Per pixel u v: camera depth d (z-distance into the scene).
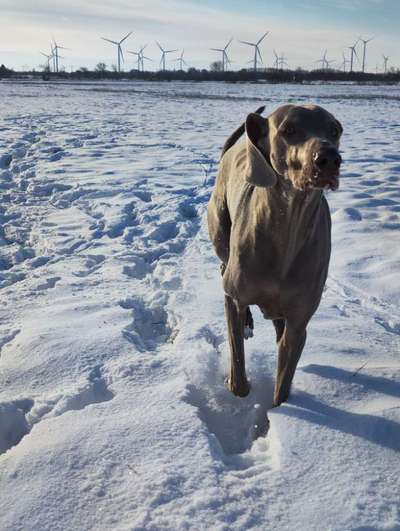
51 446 2.55
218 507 2.22
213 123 17.47
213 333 3.78
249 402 3.13
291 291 2.86
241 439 2.88
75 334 3.68
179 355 3.41
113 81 77.75
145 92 40.28
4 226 6.78
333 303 4.40
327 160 2.30
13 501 2.26
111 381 3.16
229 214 3.92
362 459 2.50
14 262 5.59
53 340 3.58
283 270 2.82
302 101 27.78
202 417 2.89
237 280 2.98
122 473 2.39
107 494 2.29
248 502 2.25
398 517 2.19
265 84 64.44
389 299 4.51
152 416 2.76
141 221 6.74
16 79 85.38
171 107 24.45
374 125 16.86
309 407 2.90
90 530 2.12
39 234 6.31
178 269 5.05
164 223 6.51
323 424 2.74
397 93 40.09
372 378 3.14
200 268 5.07
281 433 2.67
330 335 3.77
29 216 7.19
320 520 2.17
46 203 7.82
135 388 3.05
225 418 3.02
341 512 2.20
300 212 2.69
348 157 10.79
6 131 14.99
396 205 7.16
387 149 11.82
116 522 2.15
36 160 10.87
